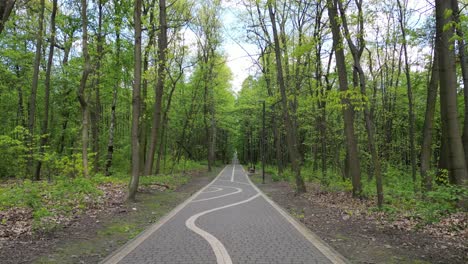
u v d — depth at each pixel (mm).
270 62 27422
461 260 6203
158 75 19594
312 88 22969
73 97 27391
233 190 21594
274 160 60219
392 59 26953
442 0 9836
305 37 21906
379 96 25906
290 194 18562
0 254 6324
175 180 25109
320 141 25594
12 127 28297
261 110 39969
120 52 21828
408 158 33656
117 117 37188
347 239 7902
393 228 8977
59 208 10508
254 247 7094
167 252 6688
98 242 7582
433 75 13602
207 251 6766
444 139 11641
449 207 8516
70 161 16250
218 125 52844
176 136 43719
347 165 22734
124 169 31281
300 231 8789
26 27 20781
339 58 14609
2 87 24250
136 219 10531
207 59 34469
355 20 12977
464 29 10531
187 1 26188
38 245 7059
